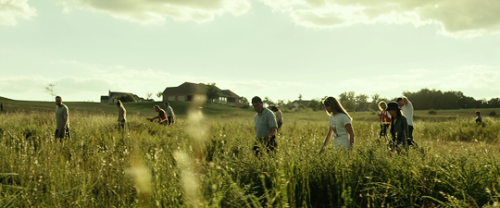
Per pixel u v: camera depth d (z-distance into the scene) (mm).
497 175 3461
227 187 3283
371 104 126500
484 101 119625
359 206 3193
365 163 3984
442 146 6641
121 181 4113
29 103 61531
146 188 3514
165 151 5555
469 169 3752
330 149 4504
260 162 4234
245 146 4945
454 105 117500
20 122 14461
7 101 62938
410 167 3707
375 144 4684
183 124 14852
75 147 6375
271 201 2676
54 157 5359
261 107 6566
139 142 7852
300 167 3770
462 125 16281
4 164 4809
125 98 109875
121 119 12445
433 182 3473
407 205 3209
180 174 3602
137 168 4340
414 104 120375
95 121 14648
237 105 131125
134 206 3250
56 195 3295
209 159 6285
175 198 3145
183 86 118188
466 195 3242
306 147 4660
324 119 40500
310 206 3328
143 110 64812
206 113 58625
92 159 5391
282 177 2912
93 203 3521
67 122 9344
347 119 5512
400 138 6133
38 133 9656
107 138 8562
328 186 3512
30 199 3381
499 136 11977
